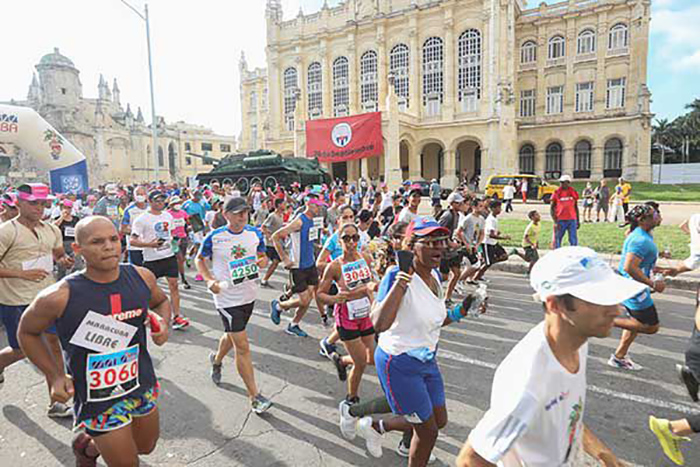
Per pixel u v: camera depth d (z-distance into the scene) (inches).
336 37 1729.8
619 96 1478.8
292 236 223.9
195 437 135.3
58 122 1771.7
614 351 200.5
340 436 135.9
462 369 184.9
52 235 168.6
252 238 157.6
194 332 237.8
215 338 228.1
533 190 1101.7
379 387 168.6
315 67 1793.8
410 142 1520.7
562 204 401.1
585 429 74.0
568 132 1547.7
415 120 1528.1
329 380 175.9
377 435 118.3
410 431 120.0
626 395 159.6
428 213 826.8
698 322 125.1
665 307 269.6
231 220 154.6
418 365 100.1
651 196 1030.4
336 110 1756.9
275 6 1852.9
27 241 157.4
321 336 229.5
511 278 362.3
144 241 236.7
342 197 415.2
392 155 1338.6
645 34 1414.9
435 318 101.9
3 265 155.2
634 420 143.3
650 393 161.0
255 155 1151.0
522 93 1637.6
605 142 1509.6
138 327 92.9
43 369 89.0
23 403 159.2
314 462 122.6
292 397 161.6
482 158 1450.5
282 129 1892.2
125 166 2228.1
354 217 233.8
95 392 87.1
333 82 1759.4
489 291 318.3
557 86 1574.8
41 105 1772.9
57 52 1764.3
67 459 126.1
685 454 125.3
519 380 62.0
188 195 551.2
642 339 216.4
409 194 295.7
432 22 1534.2
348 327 141.3
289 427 141.1
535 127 1593.3
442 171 1766.7
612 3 1446.9
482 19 1429.6
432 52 1551.4
